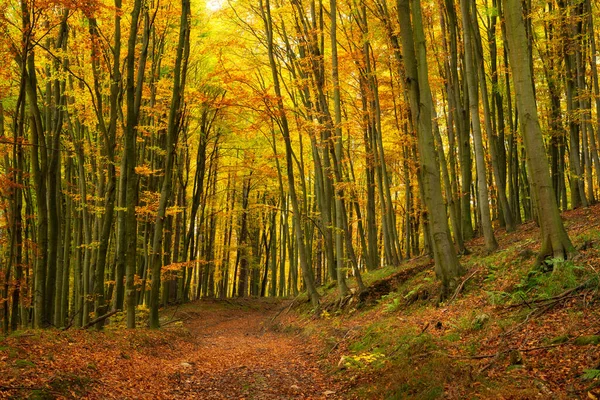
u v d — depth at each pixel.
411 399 5.79
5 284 11.91
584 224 12.61
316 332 14.03
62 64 12.81
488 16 18.16
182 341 13.45
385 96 18.83
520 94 8.76
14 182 12.01
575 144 17.39
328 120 16.53
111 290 18.97
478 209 24.12
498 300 8.62
